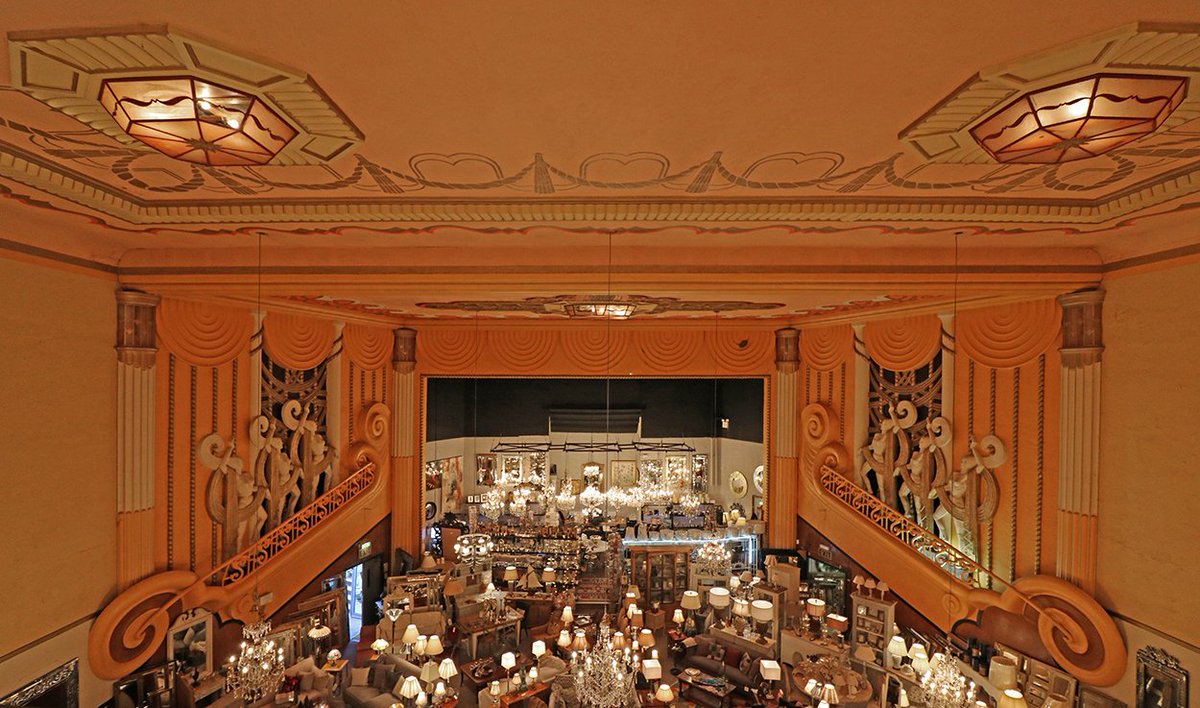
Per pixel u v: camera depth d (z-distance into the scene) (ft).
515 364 48.44
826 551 42.93
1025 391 28.99
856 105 10.84
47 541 21.98
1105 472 24.75
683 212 17.88
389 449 46.93
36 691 21.52
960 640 31.81
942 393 34.17
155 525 27.50
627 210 17.78
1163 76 9.27
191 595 28.63
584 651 27.30
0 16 7.89
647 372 48.57
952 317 33.55
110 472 25.08
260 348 34.09
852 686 32.58
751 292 24.94
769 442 48.14
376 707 32.30
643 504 61.93
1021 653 28.50
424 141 12.57
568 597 46.37
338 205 17.87
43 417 21.77
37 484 21.56
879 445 39.24
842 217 18.43
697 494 67.31
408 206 17.72
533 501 66.39
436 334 48.29
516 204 17.53
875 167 14.35
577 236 21.68
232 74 9.40
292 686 32.53
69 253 22.59
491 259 23.90
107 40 8.48
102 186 16.43
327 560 39.17
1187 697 21.25
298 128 11.57
